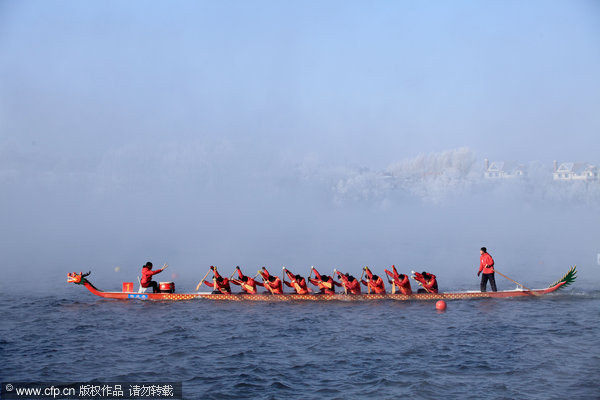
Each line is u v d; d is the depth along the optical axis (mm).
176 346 16875
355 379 13891
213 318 21031
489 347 16438
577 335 17625
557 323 19406
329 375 14203
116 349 16562
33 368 14750
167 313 22094
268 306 23547
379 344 16984
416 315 21328
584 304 23078
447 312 21828
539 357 15328
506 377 13828
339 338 17750
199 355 15945
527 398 12492
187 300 25125
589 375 13812
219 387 13406
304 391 13156
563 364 14688
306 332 18625
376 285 24953
